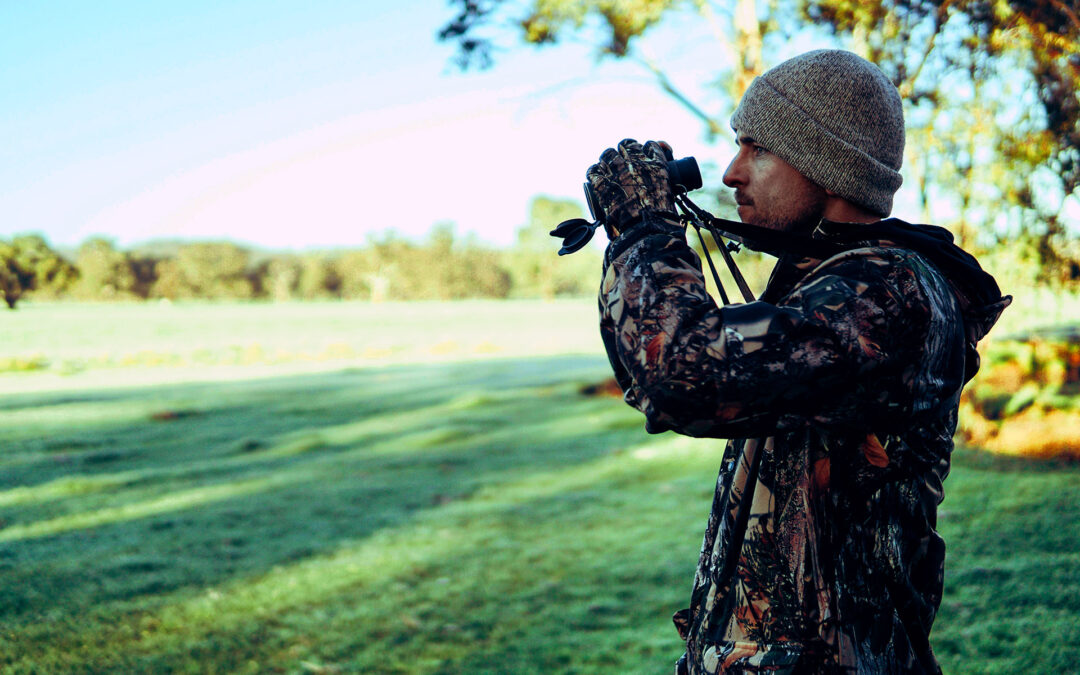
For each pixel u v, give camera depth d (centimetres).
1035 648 294
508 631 399
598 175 94
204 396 1759
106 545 607
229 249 11781
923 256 90
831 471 88
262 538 615
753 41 779
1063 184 589
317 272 11900
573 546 542
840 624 88
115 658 390
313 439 1116
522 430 1120
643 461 820
